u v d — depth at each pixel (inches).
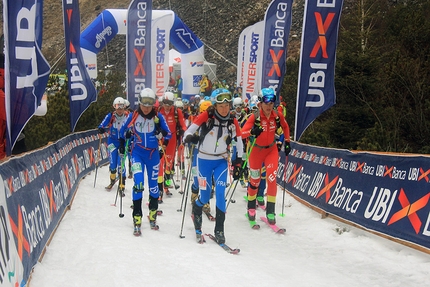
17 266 129.6
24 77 188.1
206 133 206.7
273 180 244.5
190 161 222.5
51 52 1665.8
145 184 375.2
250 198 252.1
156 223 244.4
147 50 429.1
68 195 271.4
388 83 426.6
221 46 1432.1
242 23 1488.7
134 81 431.5
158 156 235.5
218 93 201.2
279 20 378.3
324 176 274.8
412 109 400.5
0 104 198.8
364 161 234.8
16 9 183.0
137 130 227.9
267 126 244.7
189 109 534.3
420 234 180.5
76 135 378.3
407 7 705.0
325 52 294.8
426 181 186.2
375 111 444.1
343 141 460.8
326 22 291.7
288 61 729.0
